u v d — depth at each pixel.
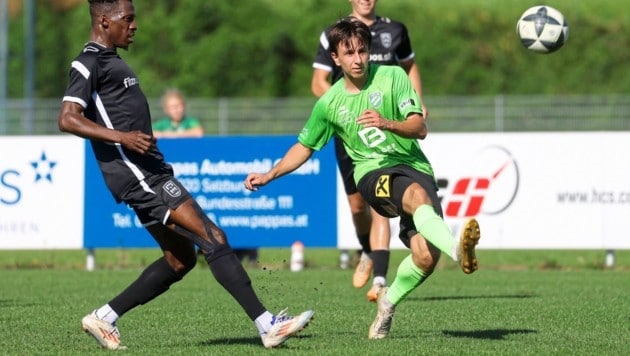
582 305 29.53
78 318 26.84
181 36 103.31
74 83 19.56
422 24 102.81
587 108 72.75
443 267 46.53
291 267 45.72
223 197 45.94
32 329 24.53
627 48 99.25
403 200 20.05
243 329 24.34
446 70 99.25
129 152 19.89
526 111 73.00
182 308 29.31
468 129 73.56
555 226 44.69
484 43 101.25
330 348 20.19
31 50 85.19
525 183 44.81
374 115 19.84
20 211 46.78
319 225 45.53
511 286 36.91
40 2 110.06
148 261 51.47
